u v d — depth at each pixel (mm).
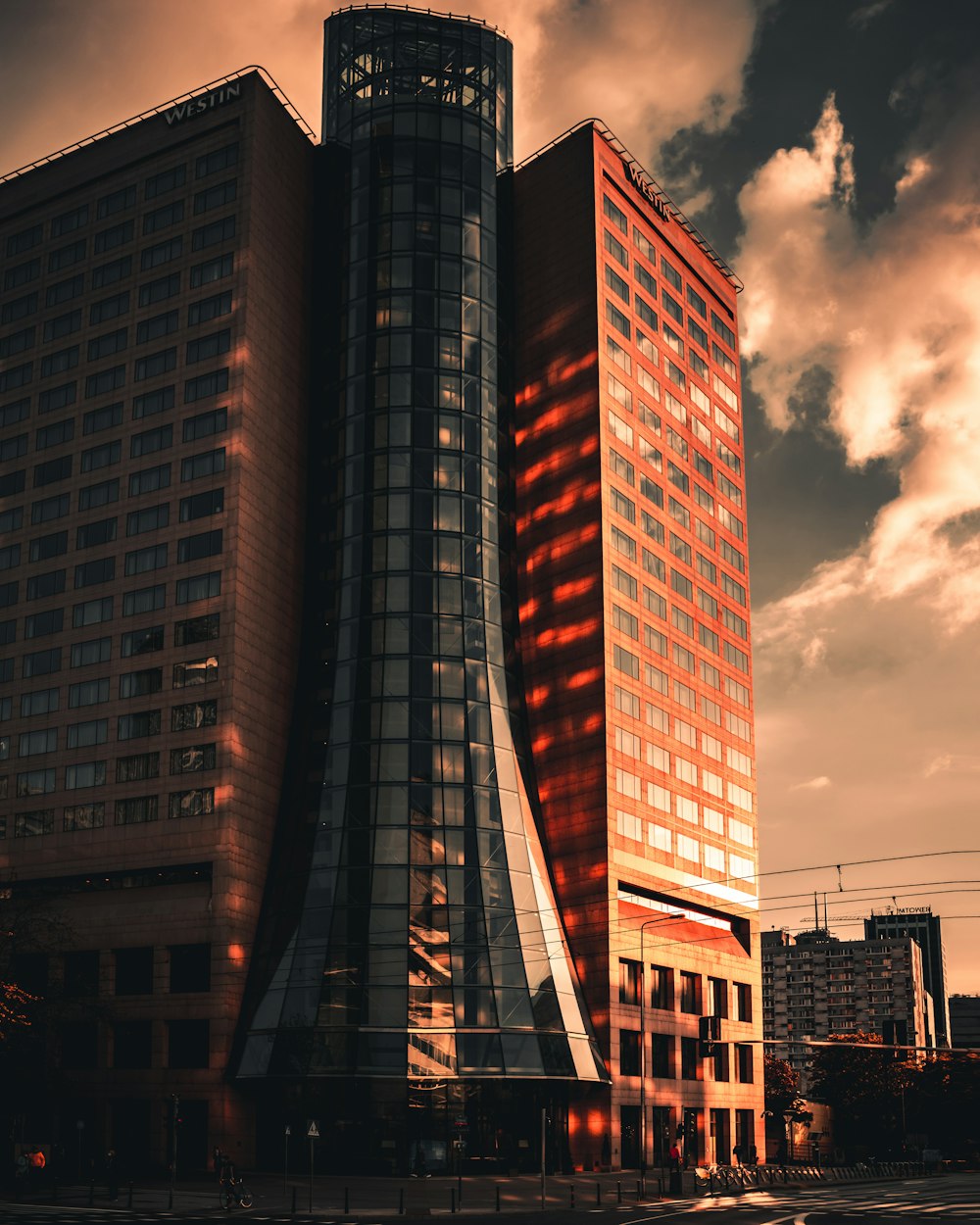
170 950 90312
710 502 124688
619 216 114875
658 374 117375
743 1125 115688
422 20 114375
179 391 100875
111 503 101750
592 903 96625
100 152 110312
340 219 109375
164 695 95188
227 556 94938
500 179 114312
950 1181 97375
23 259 111938
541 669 104375
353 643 96250
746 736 125500
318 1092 81375
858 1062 152125
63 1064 91125
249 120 103812
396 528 98750
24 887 97375
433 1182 74562
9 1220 49531
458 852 88875
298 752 95500
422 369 103000
